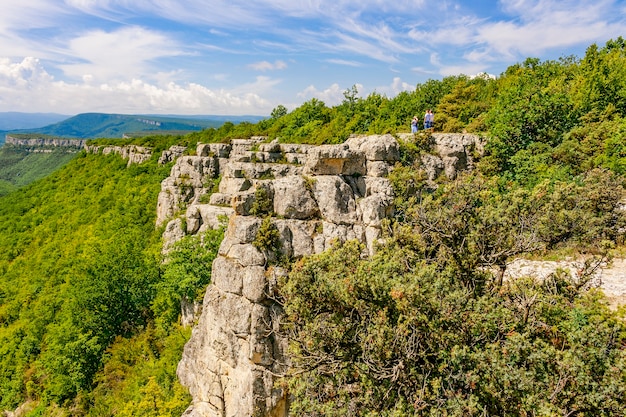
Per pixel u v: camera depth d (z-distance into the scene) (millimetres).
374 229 17906
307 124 64062
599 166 22734
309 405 12055
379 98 63500
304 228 17578
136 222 60406
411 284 10977
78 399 28469
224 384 17328
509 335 10156
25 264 62000
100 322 34031
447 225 14391
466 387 9984
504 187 23328
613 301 15070
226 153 55156
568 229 16641
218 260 17766
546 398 9094
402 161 22672
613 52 50938
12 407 33125
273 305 16188
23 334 41125
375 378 11055
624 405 8977
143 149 92312
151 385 20812
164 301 32844
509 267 19156
